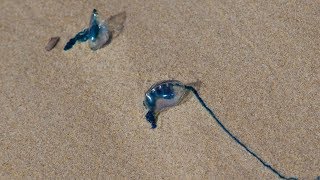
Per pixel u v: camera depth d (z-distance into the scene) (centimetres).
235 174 55
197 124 58
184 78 60
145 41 63
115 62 62
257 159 55
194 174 55
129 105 60
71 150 58
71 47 64
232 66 61
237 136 57
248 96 59
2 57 65
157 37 64
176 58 62
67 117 60
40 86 62
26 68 64
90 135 59
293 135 56
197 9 65
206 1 65
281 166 55
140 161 57
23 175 57
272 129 57
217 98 59
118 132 58
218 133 57
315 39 61
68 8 67
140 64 62
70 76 63
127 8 66
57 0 69
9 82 63
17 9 69
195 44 63
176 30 64
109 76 62
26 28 67
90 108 60
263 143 56
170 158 56
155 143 57
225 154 56
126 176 56
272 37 62
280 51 61
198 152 56
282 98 58
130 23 65
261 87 59
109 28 65
